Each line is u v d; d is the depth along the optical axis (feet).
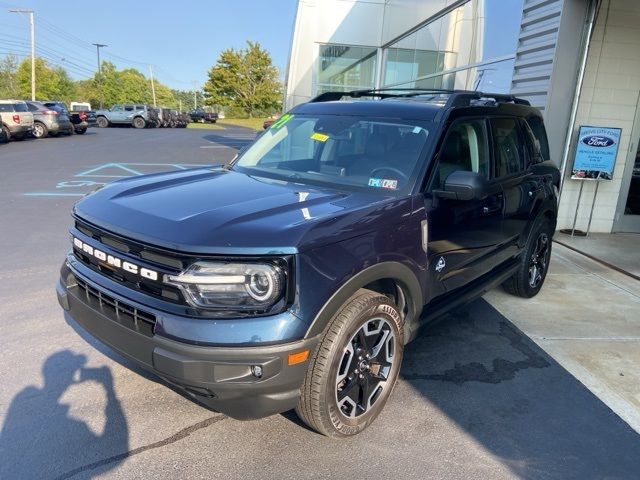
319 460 8.49
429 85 39.58
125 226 8.07
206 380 7.22
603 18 23.00
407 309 10.12
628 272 19.30
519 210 14.10
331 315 7.95
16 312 13.76
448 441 9.12
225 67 238.07
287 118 13.44
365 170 10.70
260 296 7.30
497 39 28.43
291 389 7.71
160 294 7.64
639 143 24.75
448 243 10.80
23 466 8.06
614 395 10.85
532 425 9.69
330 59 51.78
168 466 8.20
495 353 12.58
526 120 15.30
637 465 8.68
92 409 9.60
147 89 349.41
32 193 32.50
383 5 50.93
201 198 9.10
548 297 16.74
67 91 268.82
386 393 9.57
